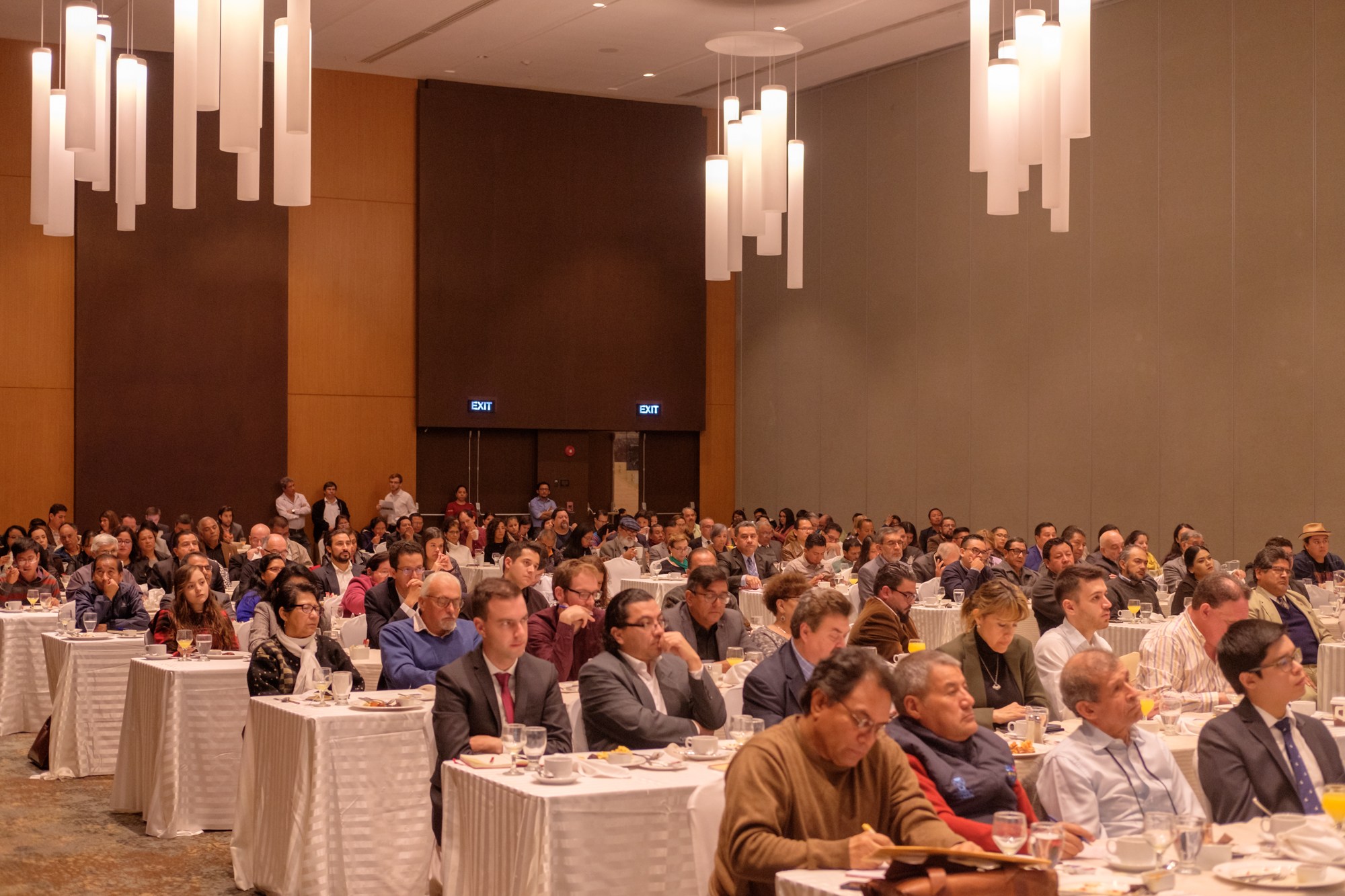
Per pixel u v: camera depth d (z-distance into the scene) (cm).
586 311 1983
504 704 496
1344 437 1291
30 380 1717
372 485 1884
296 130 833
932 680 383
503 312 1936
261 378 1816
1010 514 1647
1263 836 335
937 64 1747
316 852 514
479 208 1923
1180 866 312
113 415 1747
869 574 1045
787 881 301
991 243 1673
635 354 2012
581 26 1644
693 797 357
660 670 506
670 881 415
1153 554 1471
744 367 2091
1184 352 1445
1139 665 595
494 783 424
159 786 650
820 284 1944
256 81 818
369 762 530
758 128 1224
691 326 2047
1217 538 1408
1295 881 299
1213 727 407
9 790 748
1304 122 1331
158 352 1767
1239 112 1391
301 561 1433
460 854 443
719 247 1346
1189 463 1437
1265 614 758
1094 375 1543
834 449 1920
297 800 522
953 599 1049
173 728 647
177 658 706
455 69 1853
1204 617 571
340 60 1812
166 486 1770
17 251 1706
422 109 1895
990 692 548
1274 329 1355
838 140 1906
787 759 329
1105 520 1529
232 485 1802
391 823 532
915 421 1784
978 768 384
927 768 377
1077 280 1564
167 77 1761
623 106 2006
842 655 330
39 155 1023
